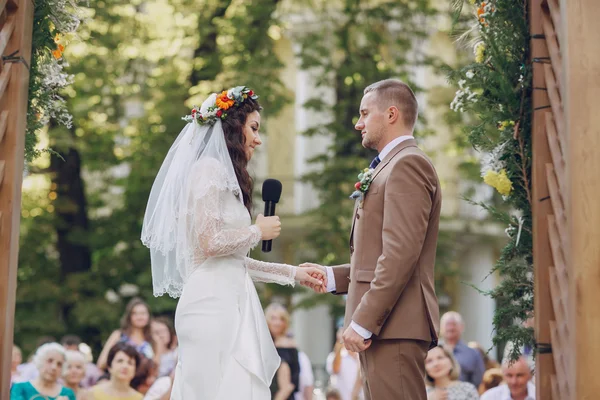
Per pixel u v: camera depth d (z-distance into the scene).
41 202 18.77
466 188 22.09
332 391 11.02
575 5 4.72
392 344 5.07
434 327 5.11
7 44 5.15
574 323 4.58
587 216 4.62
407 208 5.00
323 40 19.06
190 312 5.21
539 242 5.33
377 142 5.34
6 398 4.93
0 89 4.99
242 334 5.21
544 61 5.46
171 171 5.41
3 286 4.94
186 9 18.03
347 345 5.00
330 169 18.36
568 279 4.73
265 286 19.02
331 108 18.81
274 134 26.08
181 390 5.17
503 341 5.69
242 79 17.22
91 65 17.19
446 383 7.86
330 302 18.95
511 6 5.71
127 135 18.27
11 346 5.02
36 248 18.52
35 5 5.62
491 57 5.75
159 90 17.97
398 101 5.30
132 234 18.50
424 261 5.18
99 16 16.81
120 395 8.17
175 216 5.34
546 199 5.36
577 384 4.54
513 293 5.80
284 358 9.20
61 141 16.75
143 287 17.78
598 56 4.69
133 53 18.06
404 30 18.53
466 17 6.27
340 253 18.14
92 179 19.62
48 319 17.41
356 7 18.47
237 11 18.08
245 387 5.13
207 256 5.27
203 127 5.43
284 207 25.33
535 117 5.43
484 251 23.19
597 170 4.63
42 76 5.75
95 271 18.14
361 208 5.29
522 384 7.54
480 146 5.93
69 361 8.72
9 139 5.06
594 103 4.66
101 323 17.45
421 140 19.44
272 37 18.84
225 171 5.27
